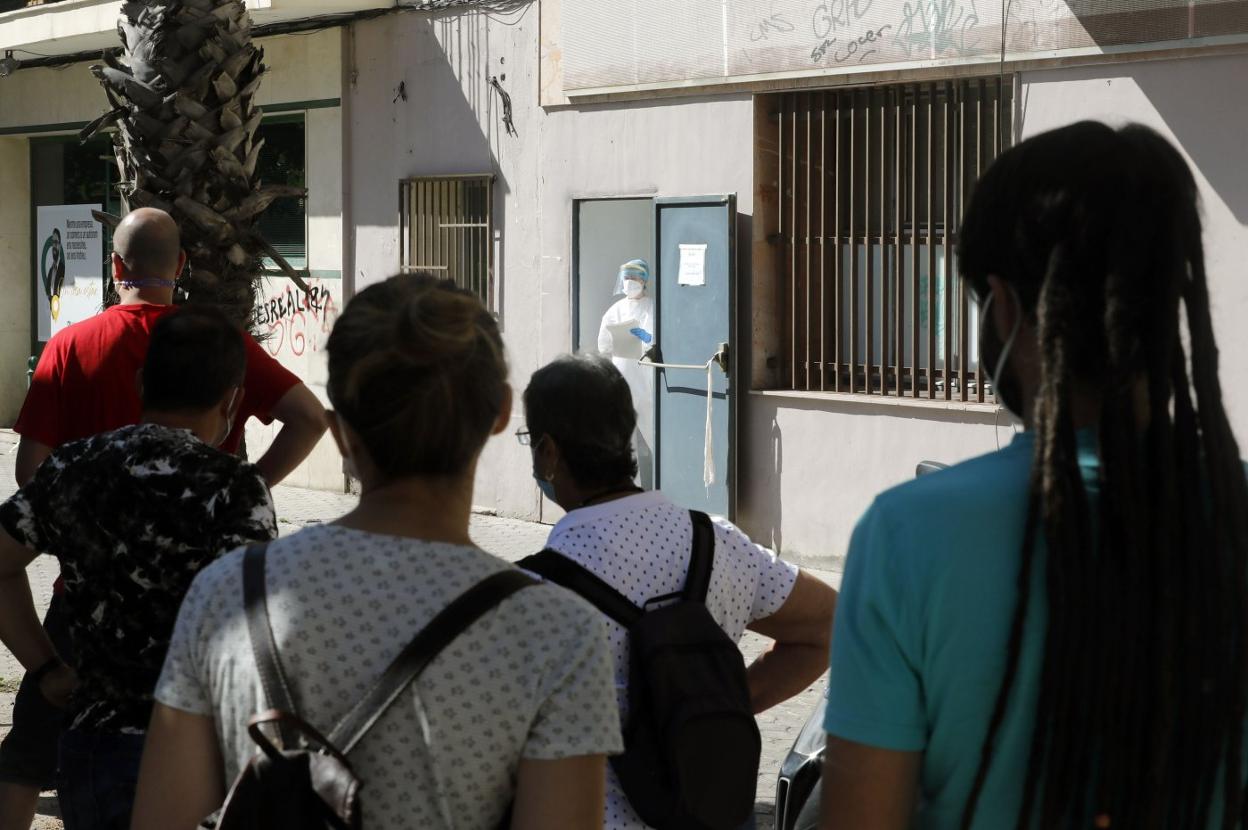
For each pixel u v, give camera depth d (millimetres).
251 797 1702
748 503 9633
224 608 1830
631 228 10234
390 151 11922
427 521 1862
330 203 12516
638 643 2475
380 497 1875
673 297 9828
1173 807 1528
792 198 9336
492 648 1783
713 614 2658
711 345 9609
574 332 10562
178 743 1846
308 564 1817
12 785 3842
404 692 1756
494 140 11078
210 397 3121
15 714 3852
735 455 9531
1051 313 1522
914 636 1562
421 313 1849
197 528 2908
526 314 10945
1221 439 1538
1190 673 1512
